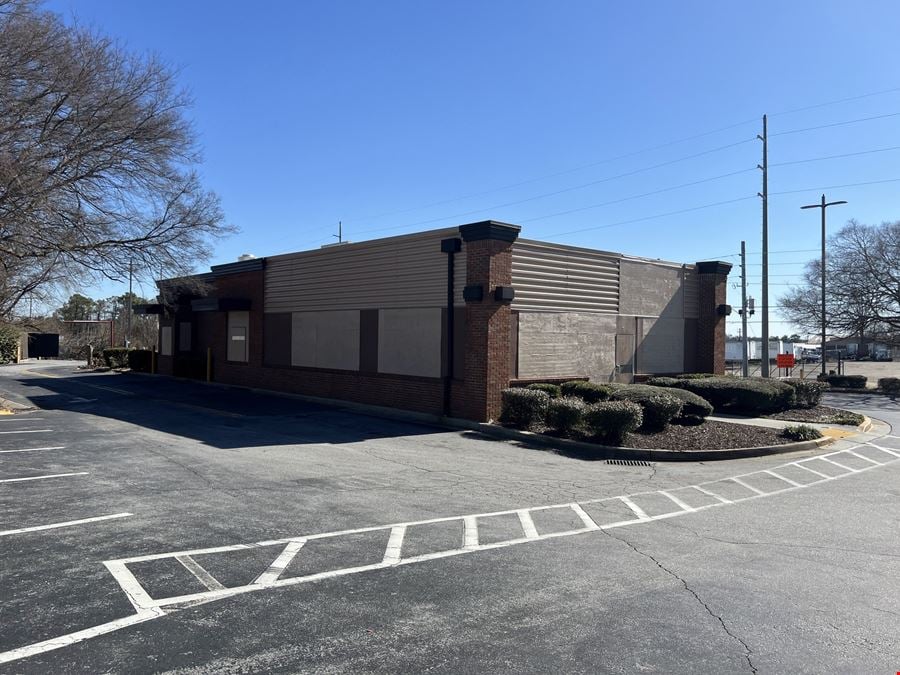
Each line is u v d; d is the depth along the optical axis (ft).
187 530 21.70
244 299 79.00
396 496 27.78
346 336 64.64
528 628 14.61
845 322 120.98
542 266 57.21
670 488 31.07
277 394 73.56
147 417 53.83
